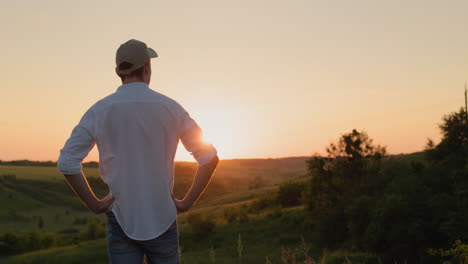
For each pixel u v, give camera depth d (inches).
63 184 6156.5
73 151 68.7
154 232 71.2
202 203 4453.7
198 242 1846.7
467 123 1546.5
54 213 4862.2
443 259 835.4
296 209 2171.5
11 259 2080.5
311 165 1549.0
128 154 71.3
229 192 6737.2
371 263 906.7
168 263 73.9
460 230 828.0
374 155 1493.6
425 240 907.4
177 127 73.7
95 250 1932.8
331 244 1318.9
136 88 73.7
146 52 75.6
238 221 2162.9
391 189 1129.4
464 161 1300.4
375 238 982.4
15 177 6077.8
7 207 4739.2
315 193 1553.9
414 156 2058.3
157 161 72.1
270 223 1957.4
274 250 1344.7
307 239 1501.0
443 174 1189.1
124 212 70.9
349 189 1438.2
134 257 72.5
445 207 939.3
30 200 5226.4
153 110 72.4
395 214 976.9
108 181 71.6
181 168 3668.8
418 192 1051.3
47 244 2645.2
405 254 924.0
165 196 72.3
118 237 71.6
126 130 71.3
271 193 2881.4
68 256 1876.2
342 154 1505.9
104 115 71.0
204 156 73.5
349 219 1277.1
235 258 1009.5
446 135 1584.6
